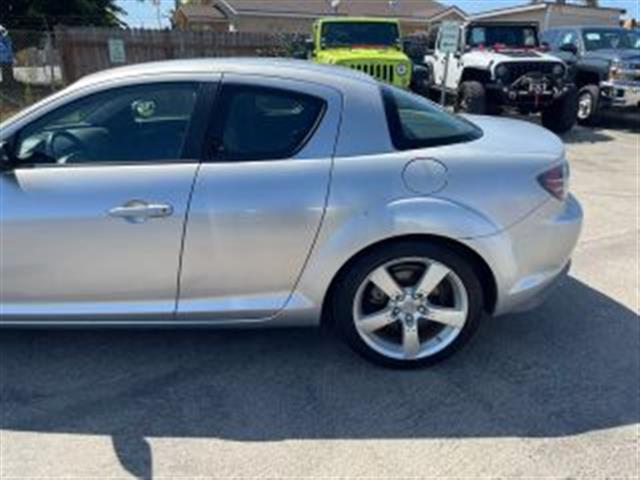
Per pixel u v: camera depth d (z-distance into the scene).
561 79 12.16
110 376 3.59
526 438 3.05
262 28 36.81
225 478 2.81
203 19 38.81
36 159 3.39
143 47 19.48
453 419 3.19
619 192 7.80
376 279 3.46
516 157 3.49
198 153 3.36
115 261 3.38
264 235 3.34
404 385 3.48
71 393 3.43
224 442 3.04
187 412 3.27
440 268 3.46
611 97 12.89
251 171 3.33
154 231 3.33
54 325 3.54
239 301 3.48
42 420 3.21
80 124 3.42
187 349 3.86
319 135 3.39
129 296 3.46
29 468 2.87
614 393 3.40
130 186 3.32
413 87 13.61
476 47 13.37
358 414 3.24
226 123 3.38
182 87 3.41
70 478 2.81
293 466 2.88
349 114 3.41
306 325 3.58
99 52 19.11
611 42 14.09
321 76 3.47
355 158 3.37
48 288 3.46
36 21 25.12
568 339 3.96
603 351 3.83
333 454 2.95
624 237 5.98
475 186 3.39
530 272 3.54
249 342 3.93
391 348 3.59
